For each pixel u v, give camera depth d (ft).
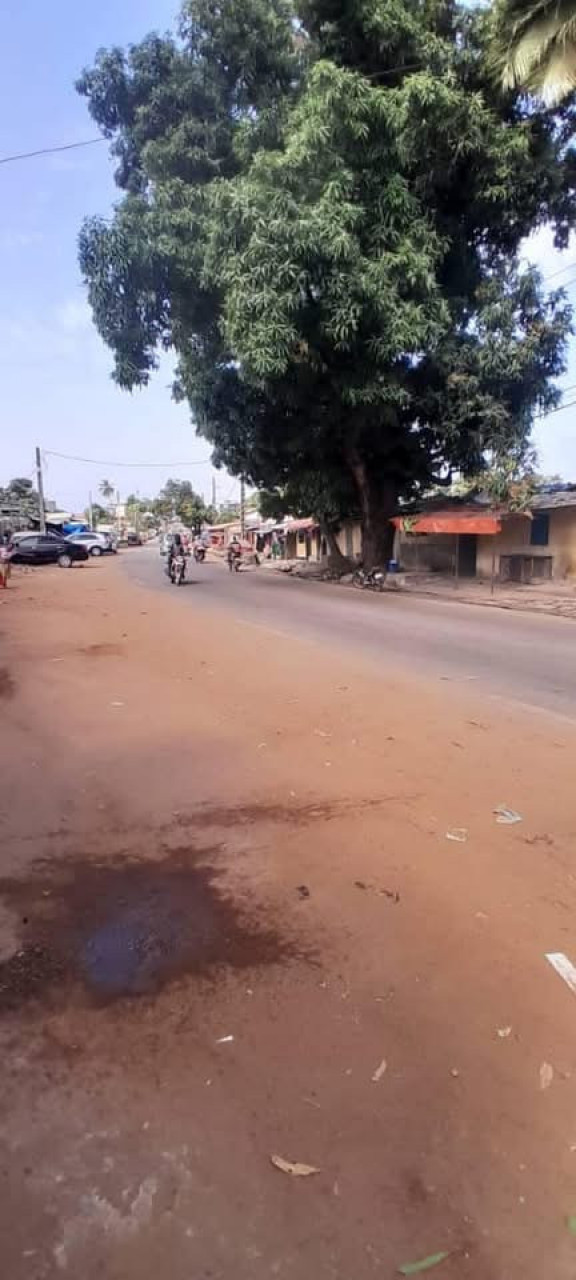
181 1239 5.64
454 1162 6.31
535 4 44.83
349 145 51.21
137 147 68.90
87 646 33.55
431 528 66.39
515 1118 6.77
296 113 54.24
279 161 51.29
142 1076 7.30
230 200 50.83
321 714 20.99
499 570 77.00
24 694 23.98
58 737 18.99
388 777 15.79
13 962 9.23
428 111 50.88
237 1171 6.22
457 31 59.11
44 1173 6.21
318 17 58.29
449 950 9.42
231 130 64.90
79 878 11.46
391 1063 7.46
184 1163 6.30
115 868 11.78
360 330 51.65
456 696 23.38
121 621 42.60
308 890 11.00
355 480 73.41
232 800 14.56
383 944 9.57
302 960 9.24
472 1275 5.38
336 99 49.11
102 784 15.52
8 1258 5.49
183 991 8.65
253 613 46.55
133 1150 6.43
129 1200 5.96
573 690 24.36
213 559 149.59
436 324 52.01
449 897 10.74
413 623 41.88
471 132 52.49
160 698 23.09
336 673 26.96
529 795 14.73
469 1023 8.04
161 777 15.90
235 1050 7.66
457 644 34.04
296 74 64.34
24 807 14.30
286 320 48.88
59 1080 7.25
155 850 12.42
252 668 27.89
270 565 116.88
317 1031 7.93
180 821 13.58
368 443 67.92
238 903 10.66
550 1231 5.71
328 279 48.65
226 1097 7.02
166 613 46.60
